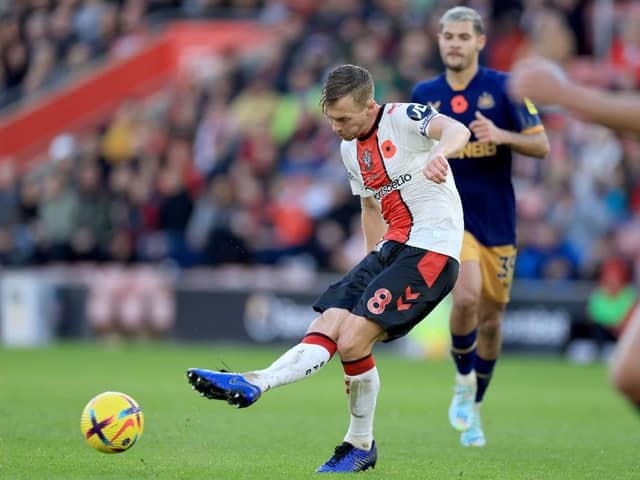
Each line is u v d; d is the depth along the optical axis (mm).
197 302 69688
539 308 64750
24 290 72250
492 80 30781
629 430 34062
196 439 29078
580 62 75688
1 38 98688
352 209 69750
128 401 23359
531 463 25953
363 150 23766
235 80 83062
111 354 63062
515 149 30125
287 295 67312
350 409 23266
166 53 96125
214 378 20859
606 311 63594
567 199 68000
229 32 95438
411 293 22750
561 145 70062
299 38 81375
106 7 98375
